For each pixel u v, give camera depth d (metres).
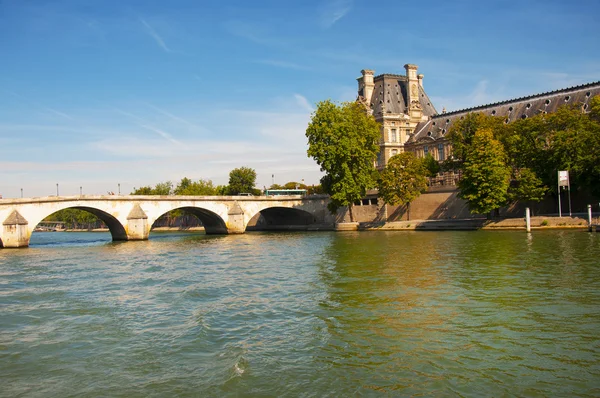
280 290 31.77
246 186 162.75
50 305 29.80
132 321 25.09
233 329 22.78
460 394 15.27
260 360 18.45
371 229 99.56
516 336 20.52
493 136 85.56
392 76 142.12
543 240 55.31
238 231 104.69
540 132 82.69
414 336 20.81
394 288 30.75
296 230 120.12
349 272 37.62
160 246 74.88
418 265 40.09
